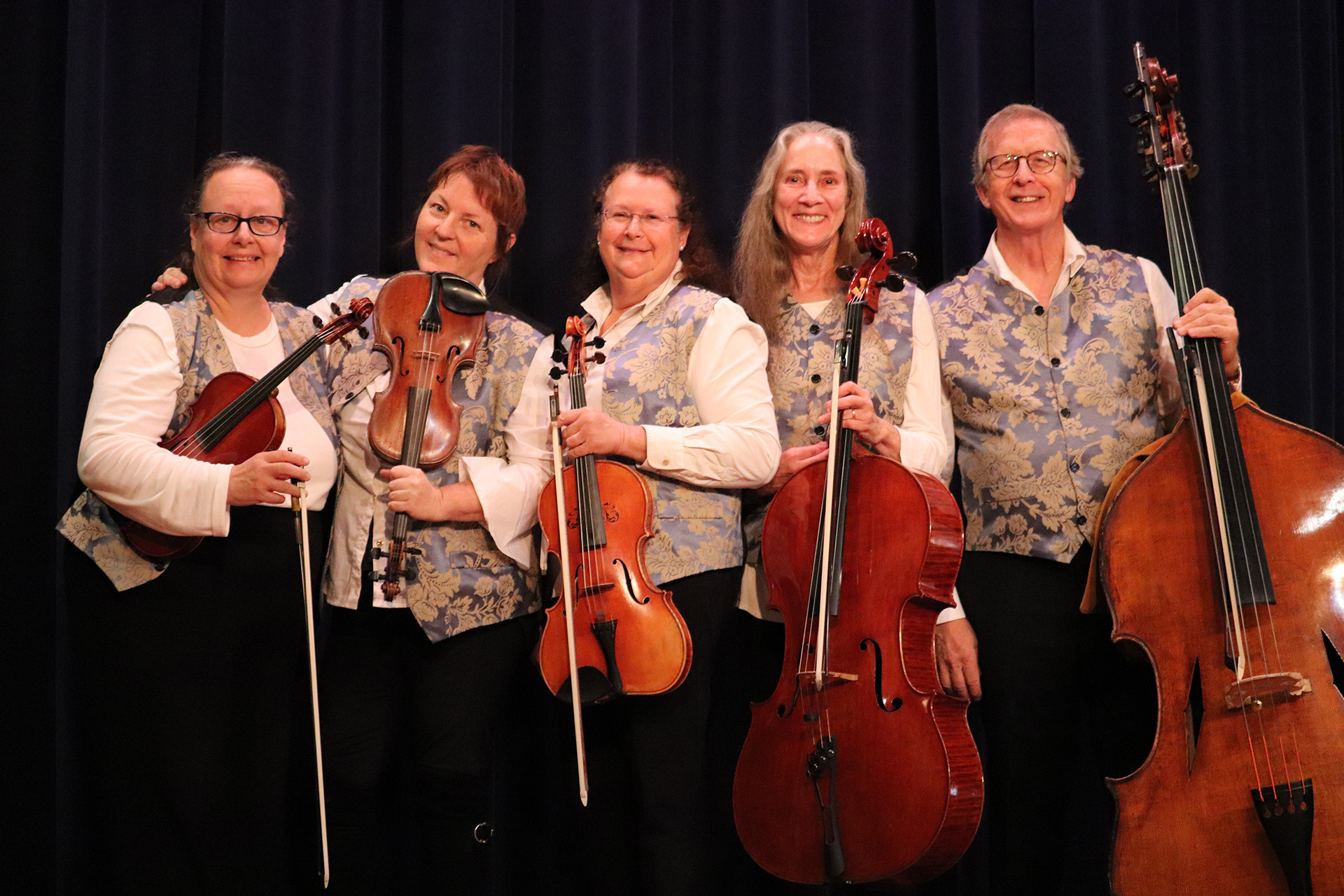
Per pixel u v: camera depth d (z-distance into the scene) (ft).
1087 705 8.49
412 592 7.53
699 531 7.73
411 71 9.75
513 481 7.72
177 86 9.44
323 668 7.89
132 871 7.16
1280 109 10.06
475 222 8.30
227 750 7.41
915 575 6.95
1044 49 9.97
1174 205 7.84
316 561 7.86
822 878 6.83
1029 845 7.82
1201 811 6.41
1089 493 7.91
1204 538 6.88
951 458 8.29
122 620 7.17
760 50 10.12
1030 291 8.46
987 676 8.02
